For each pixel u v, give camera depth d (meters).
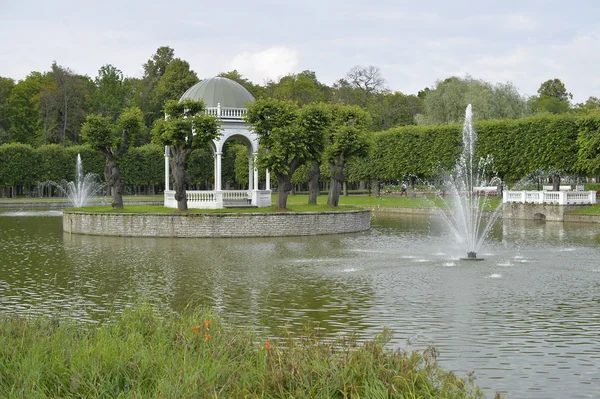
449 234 42.34
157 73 112.00
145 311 15.11
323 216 42.28
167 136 41.44
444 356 14.16
